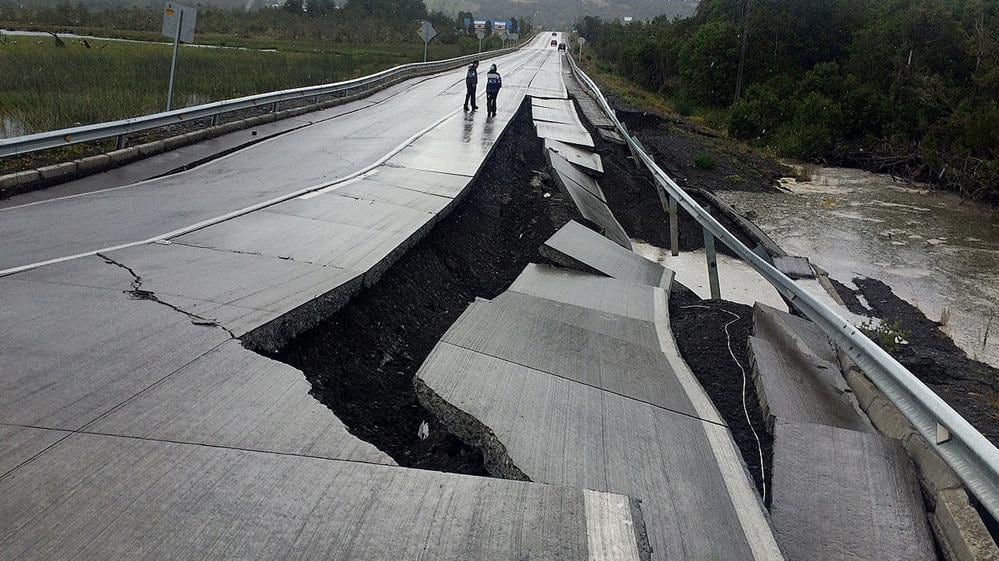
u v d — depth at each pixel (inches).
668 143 968.3
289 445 140.6
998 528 149.3
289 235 309.6
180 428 143.2
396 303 273.6
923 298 466.3
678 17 2486.5
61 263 245.8
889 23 1338.6
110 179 431.8
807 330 283.3
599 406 186.5
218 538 110.7
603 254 376.2
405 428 189.8
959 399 266.8
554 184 574.6
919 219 704.4
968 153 892.6
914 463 171.5
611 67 2709.2
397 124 757.3
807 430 182.7
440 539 113.9
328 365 210.1
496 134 697.0
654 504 142.0
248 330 194.4
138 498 119.6
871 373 187.6
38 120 543.5
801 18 1587.1
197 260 261.4
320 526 115.3
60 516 113.8
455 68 1819.6
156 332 189.3
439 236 362.3
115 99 650.8
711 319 292.0
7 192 367.2
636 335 264.8
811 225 655.1
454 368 195.2
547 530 118.6
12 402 148.1
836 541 144.3
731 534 138.2
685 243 555.5
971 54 1210.0
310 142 621.0
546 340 234.4
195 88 810.8
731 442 179.8
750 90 1456.7
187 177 455.2
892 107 1136.8
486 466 160.7
